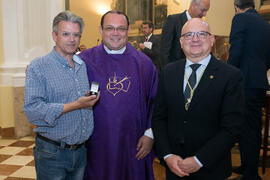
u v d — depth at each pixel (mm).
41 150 1673
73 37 1622
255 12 2703
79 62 1786
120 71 2004
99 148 1964
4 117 4629
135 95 2010
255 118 2670
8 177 3111
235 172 3006
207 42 1550
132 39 6641
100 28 2018
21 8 4582
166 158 1584
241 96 1498
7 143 4387
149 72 2127
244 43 2656
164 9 5852
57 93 1601
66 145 1678
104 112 1944
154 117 1748
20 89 4617
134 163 2010
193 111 1526
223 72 1521
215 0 5070
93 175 1987
